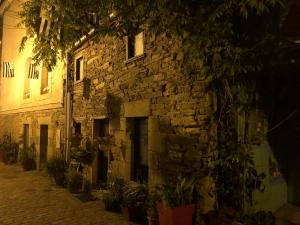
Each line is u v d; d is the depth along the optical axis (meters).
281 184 5.11
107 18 5.83
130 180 6.87
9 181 9.96
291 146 5.13
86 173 9.08
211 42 4.11
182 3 4.32
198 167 5.00
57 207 6.84
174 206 4.67
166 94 5.72
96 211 6.52
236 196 4.55
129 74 6.96
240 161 4.47
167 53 5.67
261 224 4.18
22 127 14.83
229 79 4.54
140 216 5.78
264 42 4.01
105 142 7.76
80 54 9.67
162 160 5.76
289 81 4.81
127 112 6.97
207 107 4.85
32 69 11.01
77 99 9.84
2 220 5.93
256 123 4.70
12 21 16.50
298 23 3.57
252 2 3.54
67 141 9.97
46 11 6.36
